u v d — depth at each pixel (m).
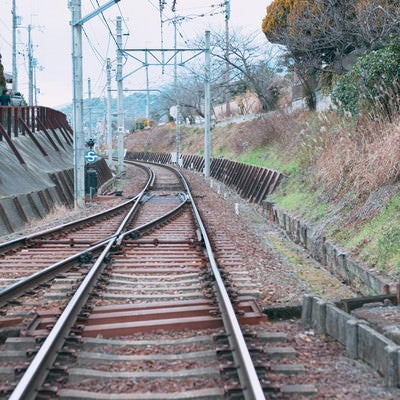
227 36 44.38
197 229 15.03
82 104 22.08
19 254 11.54
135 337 6.30
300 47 25.27
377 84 14.52
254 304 7.45
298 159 21.45
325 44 24.41
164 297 7.93
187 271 9.70
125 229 15.23
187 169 56.97
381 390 4.76
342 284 9.57
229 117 62.06
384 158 11.77
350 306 6.75
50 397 4.59
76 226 15.38
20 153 23.98
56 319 6.72
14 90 43.56
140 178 41.59
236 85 52.88
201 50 34.00
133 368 5.30
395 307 6.54
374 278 8.40
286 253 12.64
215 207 22.48
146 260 10.68
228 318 6.34
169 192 29.30
